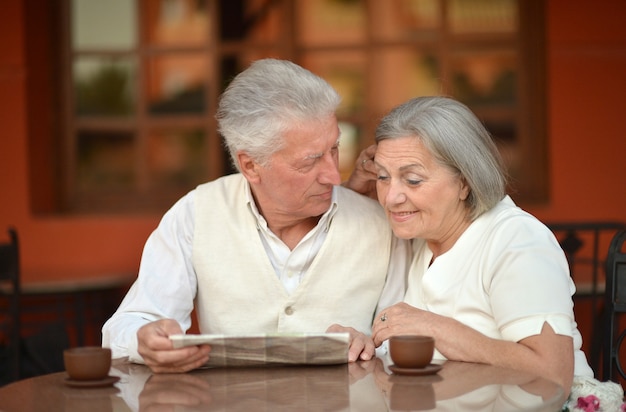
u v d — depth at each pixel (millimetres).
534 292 2543
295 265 2986
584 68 5863
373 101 6141
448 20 6094
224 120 2854
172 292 2969
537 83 6027
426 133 2703
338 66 6156
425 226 2793
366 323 3051
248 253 2973
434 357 2672
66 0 6199
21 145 6066
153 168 6266
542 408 2078
